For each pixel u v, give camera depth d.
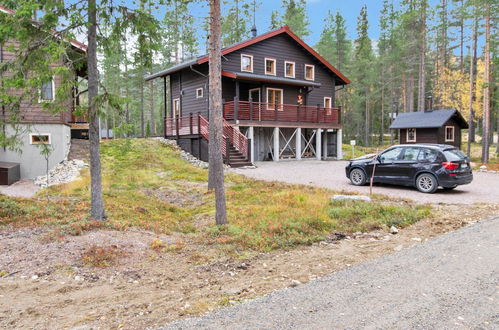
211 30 9.34
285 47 24.50
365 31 47.75
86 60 7.17
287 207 8.55
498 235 6.06
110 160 16.92
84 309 3.59
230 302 3.76
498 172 16.58
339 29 45.53
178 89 25.05
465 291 3.80
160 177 14.43
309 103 25.66
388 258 5.12
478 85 32.91
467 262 4.74
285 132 24.17
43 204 8.41
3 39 6.45
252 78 20.23
